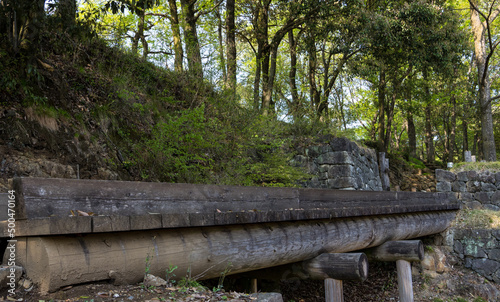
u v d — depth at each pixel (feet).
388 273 28.48
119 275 8.51
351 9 44.45
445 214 30.66
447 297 26.68
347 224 16.71
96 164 21.62
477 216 31.45
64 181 8.34
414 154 77.92
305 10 45.34
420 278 28.25
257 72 49.06
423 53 47.75
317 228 14.71
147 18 44.60
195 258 10.05
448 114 85.71
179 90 33.01
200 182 24.27
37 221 7.50
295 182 33.06
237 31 53.26
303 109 42.27
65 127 21.16
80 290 7.97
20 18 20.61
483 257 28.96
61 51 24.89
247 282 18.06
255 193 13.42
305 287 25.31
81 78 24.93
